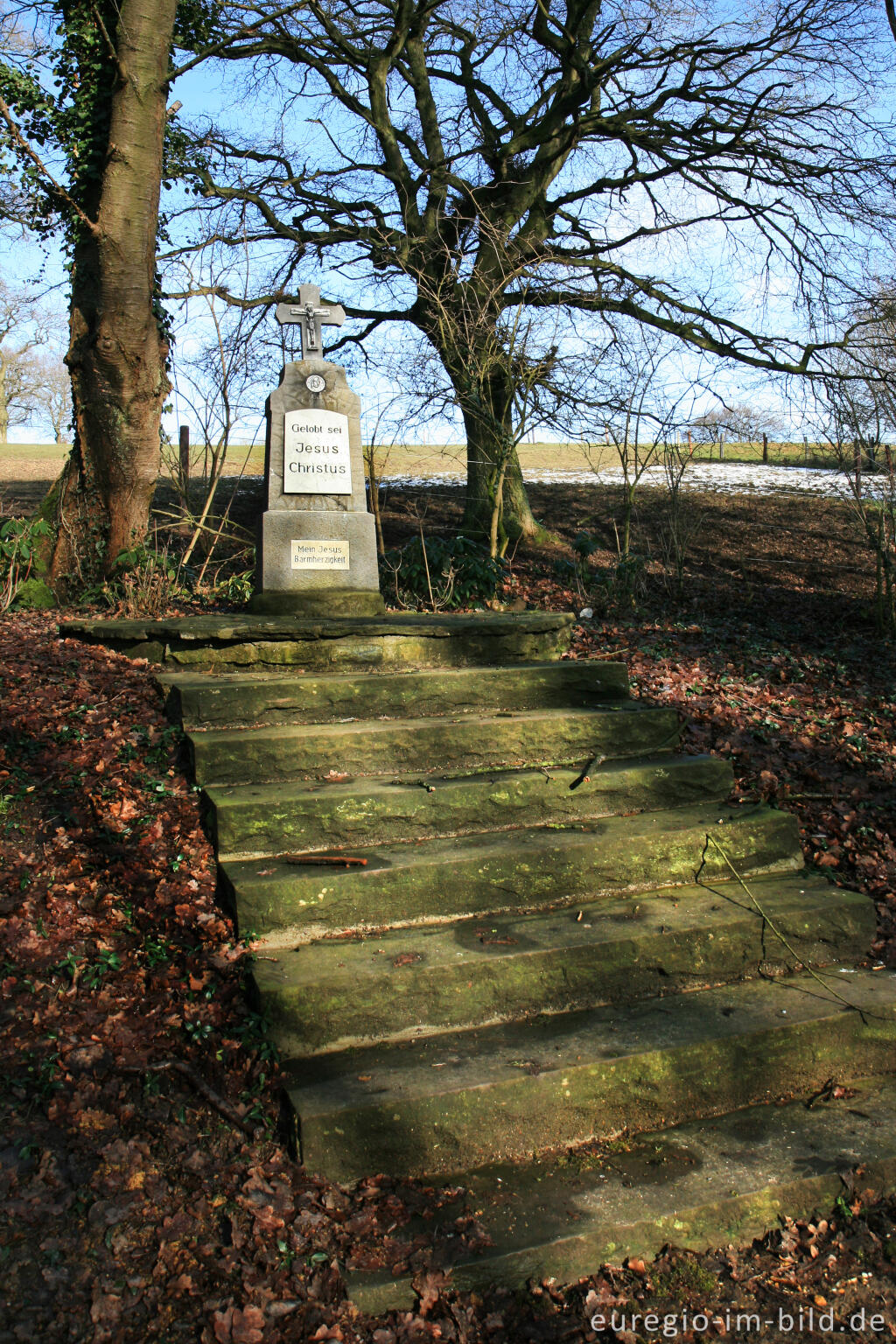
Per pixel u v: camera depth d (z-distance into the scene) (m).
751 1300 2.83
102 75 10.90
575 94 14.77
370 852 4.21
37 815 4.30
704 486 23.39
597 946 3.83
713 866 4.62
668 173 15.76
